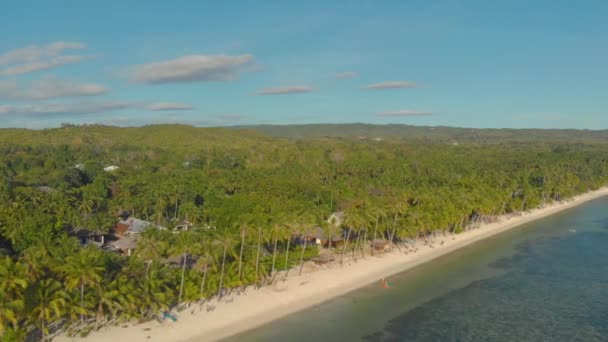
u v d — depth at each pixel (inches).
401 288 3678.6
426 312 3238.2
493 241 5275.6
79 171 7637.8
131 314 2711.6
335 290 3560.5
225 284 3243.1
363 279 3823.8
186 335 2711.6
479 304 3395.7
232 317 2987.2
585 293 3629.4
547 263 4411.9
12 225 3966.5
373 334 2898.6
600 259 4557.1
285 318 3061.0
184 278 3164.4
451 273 4082.2
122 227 4938.5
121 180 7194.9
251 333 2832.2
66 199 5162.4
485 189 6427.2
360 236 4756.4
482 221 6220.5
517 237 5482.3
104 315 2768.2
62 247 3129.9
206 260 3117.6
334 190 6653.5
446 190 6003.9
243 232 3521.2
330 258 4173.2
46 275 2551.7
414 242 4995.1
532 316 3201.3
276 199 5802.2
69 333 2586.1
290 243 4382.4
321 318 3088.1
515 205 6722.4
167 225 4731.8
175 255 3120.1
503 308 3329.2
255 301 3250.5
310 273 3855.8
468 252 4783.5
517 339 2874.0
